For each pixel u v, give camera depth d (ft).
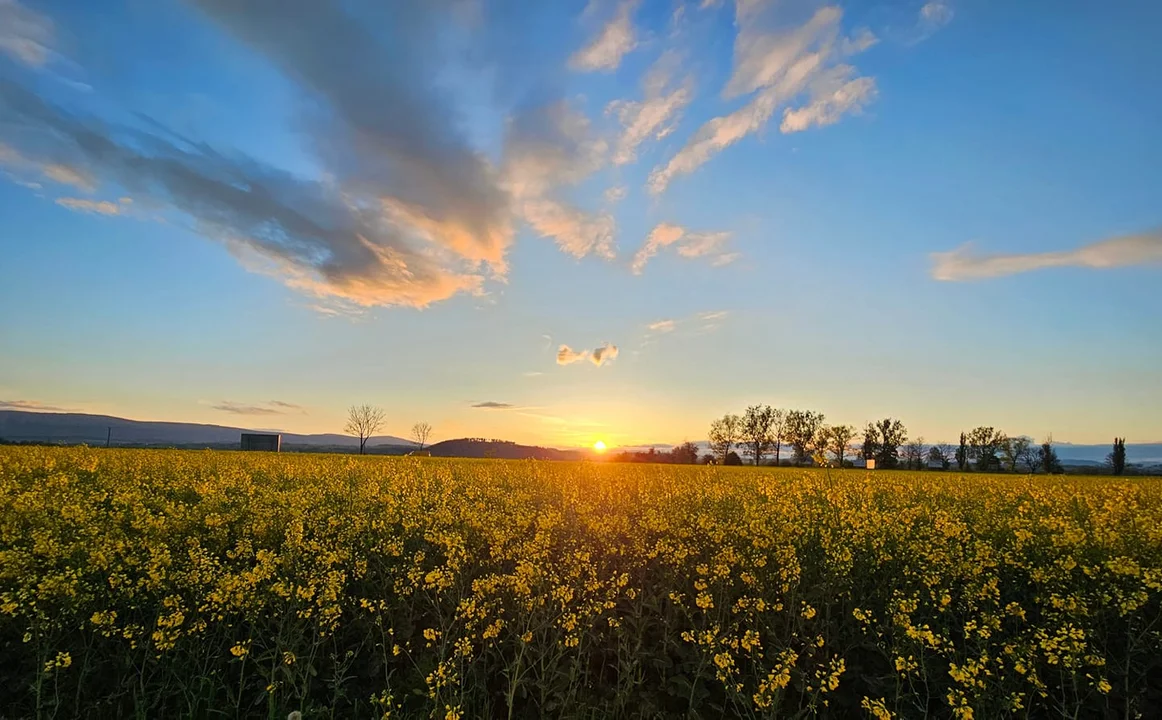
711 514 43.78
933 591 27.25
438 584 27.71
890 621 25.40
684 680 23.57
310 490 53.06
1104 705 21.59
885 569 31.53
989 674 20.31
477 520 38.06
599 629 28.35
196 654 23.99
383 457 116.98
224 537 36.06
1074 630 21.11
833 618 28.91
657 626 28.78
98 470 64.03
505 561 35.04
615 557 36.27
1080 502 48.26
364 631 28.17
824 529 36.50
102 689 23.82
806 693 24.16
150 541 31.35
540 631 26.61
